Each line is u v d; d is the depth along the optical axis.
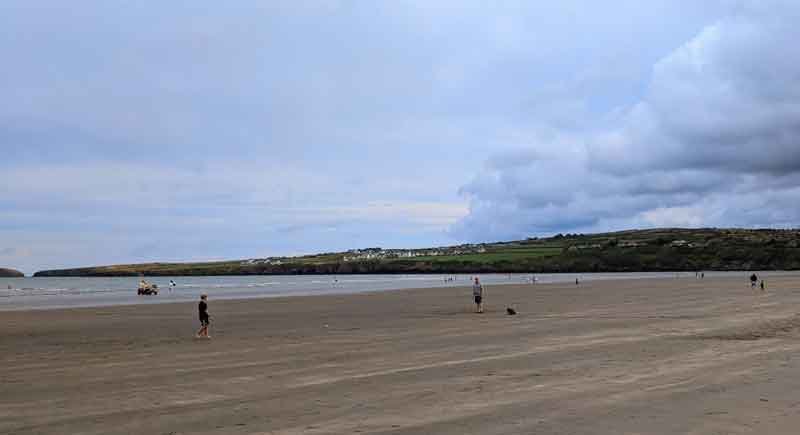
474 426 9.73
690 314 29.95
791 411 10.31
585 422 9.84
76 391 13.22
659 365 15.05
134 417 10.77
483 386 12.89
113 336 25.19
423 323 28.61
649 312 31.75
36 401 12.23
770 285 64.00
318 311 38.28
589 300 44.00
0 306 50.88
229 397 12.28
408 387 12.94
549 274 173.50
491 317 31.39
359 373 14.82
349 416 10.53
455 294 58.44
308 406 11.34
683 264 187.62
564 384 12.93
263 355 18.41
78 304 52.28
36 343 23.00
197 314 37.59
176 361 17.52
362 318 32.38
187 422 10.34
